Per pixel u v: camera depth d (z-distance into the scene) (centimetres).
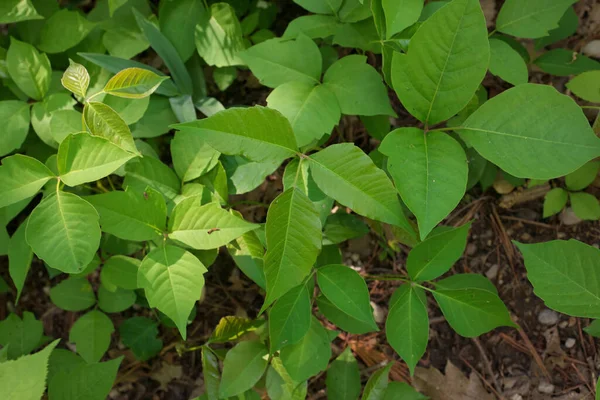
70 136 86
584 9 111
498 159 85
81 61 105
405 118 111
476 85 85
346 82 95
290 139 86
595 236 108
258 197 112
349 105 95
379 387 97
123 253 103
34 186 88
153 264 90
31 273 113
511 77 97
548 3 97
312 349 94
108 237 102
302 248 86
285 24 113
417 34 84
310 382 109
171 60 103
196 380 110
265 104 113
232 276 112
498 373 108
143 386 110
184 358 110
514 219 111
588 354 107
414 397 97
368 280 111
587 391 106
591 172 105
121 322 111
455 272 111
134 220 90
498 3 111
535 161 84
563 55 105
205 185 98
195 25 105
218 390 97
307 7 98
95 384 91
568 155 84
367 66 95
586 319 108
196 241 90
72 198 87
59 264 87
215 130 84
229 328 99
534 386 107
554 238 109
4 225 102
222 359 100
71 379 91
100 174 87
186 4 105
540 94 85
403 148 85
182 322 89
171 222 91
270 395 97
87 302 103
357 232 103
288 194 85
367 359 109
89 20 105
